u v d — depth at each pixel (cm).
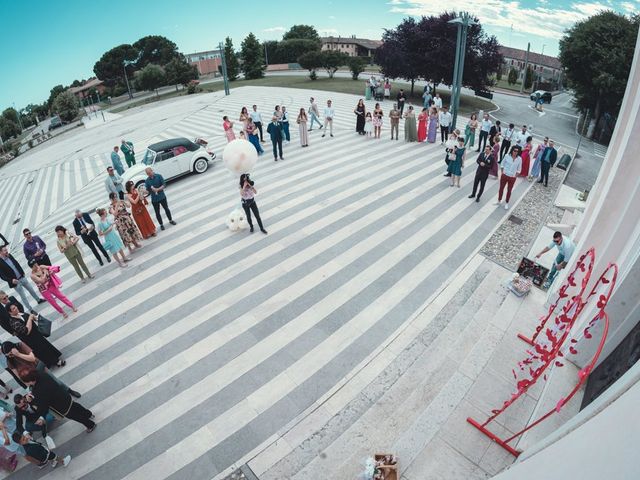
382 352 656
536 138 2511
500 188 1080
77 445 550
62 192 1867
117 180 1298
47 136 5250
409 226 1022
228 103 3212
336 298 783
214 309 779
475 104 3494
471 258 884
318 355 657
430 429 515
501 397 554
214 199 1272
